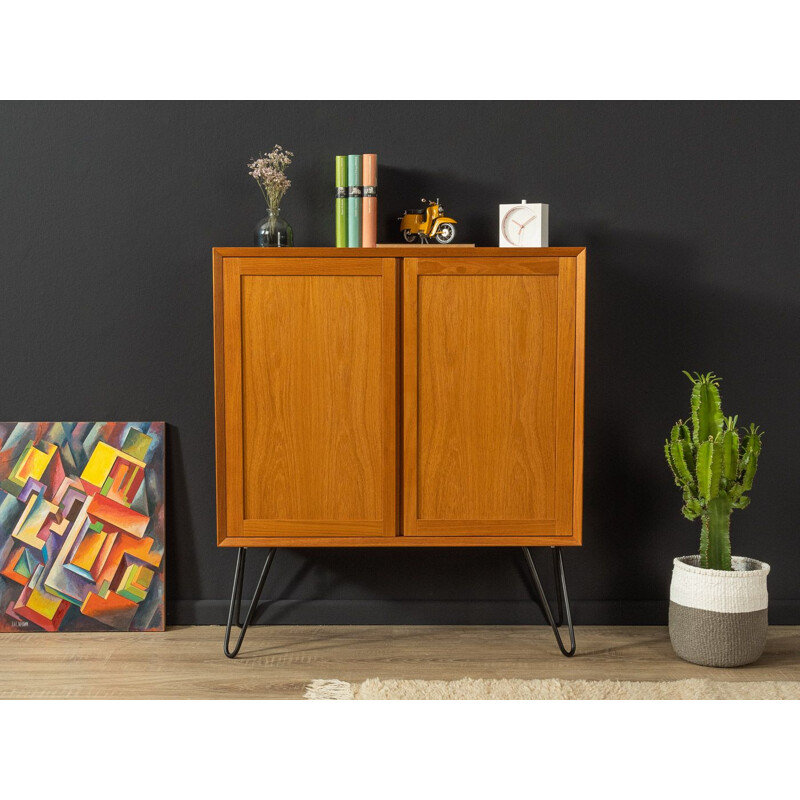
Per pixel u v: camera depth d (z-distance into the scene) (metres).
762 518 3.53
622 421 3.51
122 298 3.44
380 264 3.04
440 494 3.10
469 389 3.07
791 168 3.45
